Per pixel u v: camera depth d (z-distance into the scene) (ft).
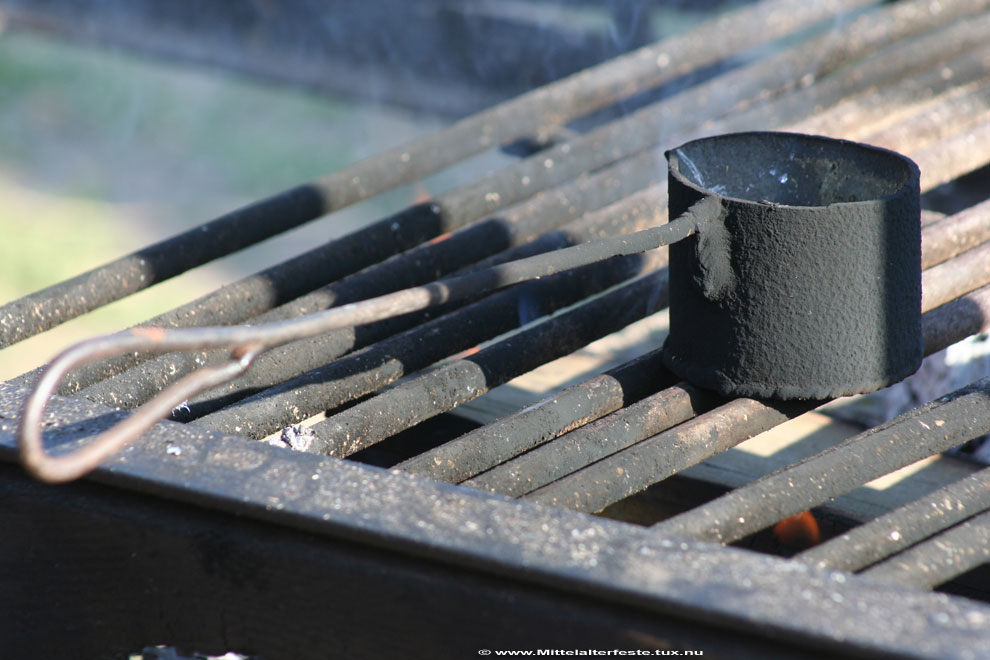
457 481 5.22
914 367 5.32
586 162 6.15
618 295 5.57
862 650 4.76
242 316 5.61
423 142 6.19
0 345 5.55
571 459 5.22
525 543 4.90
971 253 5.64
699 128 6.25
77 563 5.08
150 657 5.08
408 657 4.95
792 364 5.26
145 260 5.71
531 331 5.49
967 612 4.81
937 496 5.10
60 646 5.13
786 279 5.23
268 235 5.89
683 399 5.31
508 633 4.89
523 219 5.86
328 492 4.99
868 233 5.22
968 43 6.57
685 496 5.51
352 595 4.95
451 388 5.38
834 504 5.42
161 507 5.04
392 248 5.82
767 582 4.85
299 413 5.35
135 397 5.37
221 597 5.02
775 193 5.42
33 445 4.75
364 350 5.51
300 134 16.88
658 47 6.57
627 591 4.83
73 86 18.86
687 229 5.21
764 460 5.56
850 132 6.26
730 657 4.81
